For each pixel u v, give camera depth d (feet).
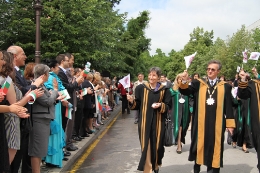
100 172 18.56
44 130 15.11
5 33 42.42
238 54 92.63
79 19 45.11
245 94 17.04
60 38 43.21
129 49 82.43
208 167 16.55
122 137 30.91
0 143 10.64
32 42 44.09
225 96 16.21
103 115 43.78
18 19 43.09
